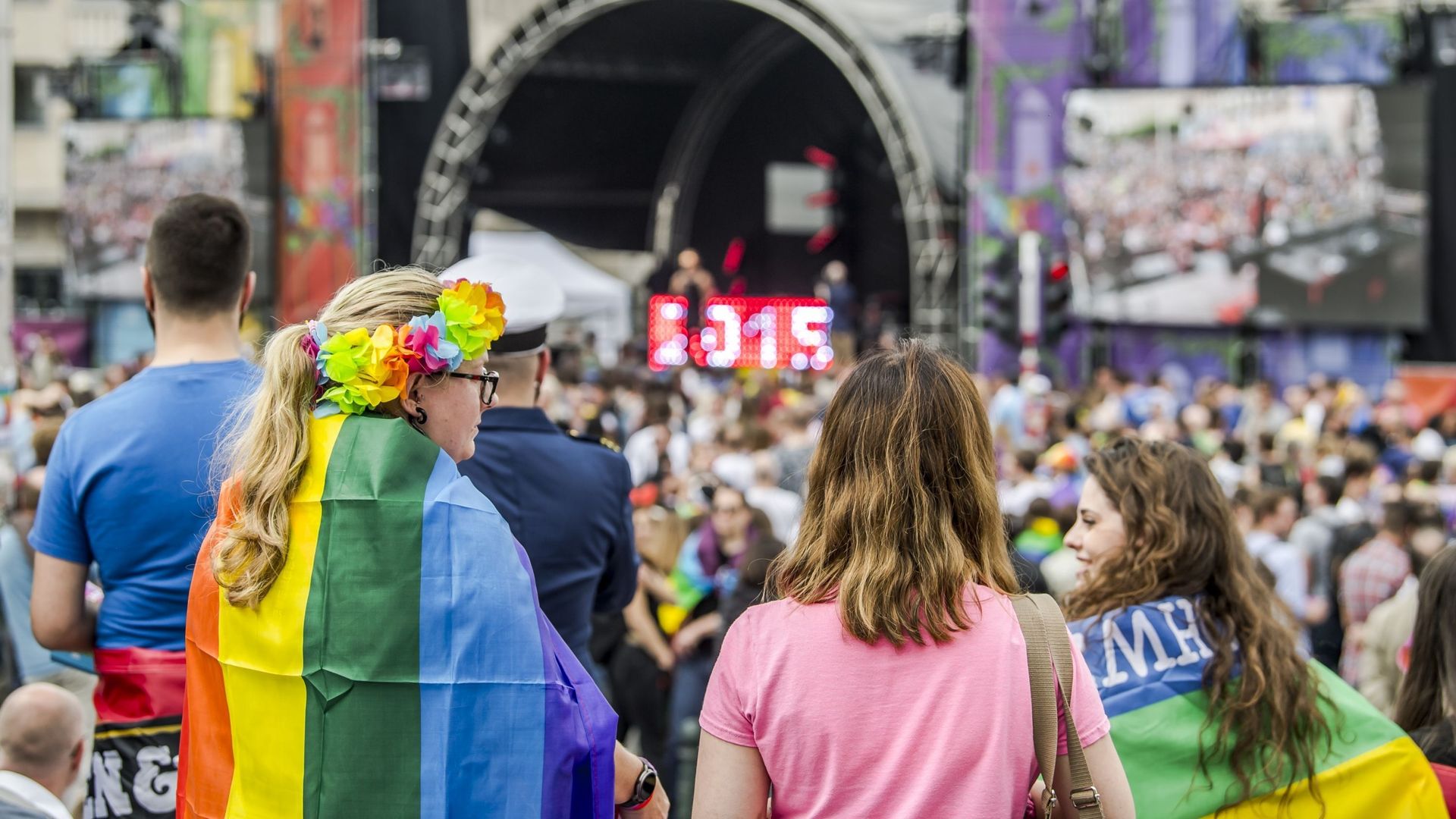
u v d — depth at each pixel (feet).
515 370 11.41
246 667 7.38
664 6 79.10
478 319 7.91
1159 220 62.54
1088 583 10.78
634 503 24.86
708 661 23.03
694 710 22.94
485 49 65.51
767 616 7.79
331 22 64.75
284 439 7.55
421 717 7.17
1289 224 61.87
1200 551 10.32
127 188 66.18
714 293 89.66
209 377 10.36
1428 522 23.13
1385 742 9.93
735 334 77.92
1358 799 9.75
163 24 65.87
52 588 10.12
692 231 99.30
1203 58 62.85
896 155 65.36
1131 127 62.54
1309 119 61.52
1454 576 10.48
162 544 9.98
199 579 7.66
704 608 23.30
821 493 7.99
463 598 7.29
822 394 58.34
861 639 7.54
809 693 7.47
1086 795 7.53
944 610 7.54
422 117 65.82
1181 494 10.48
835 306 83.87
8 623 17.30
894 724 7.42
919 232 65.16
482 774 7.16
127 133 66.03
